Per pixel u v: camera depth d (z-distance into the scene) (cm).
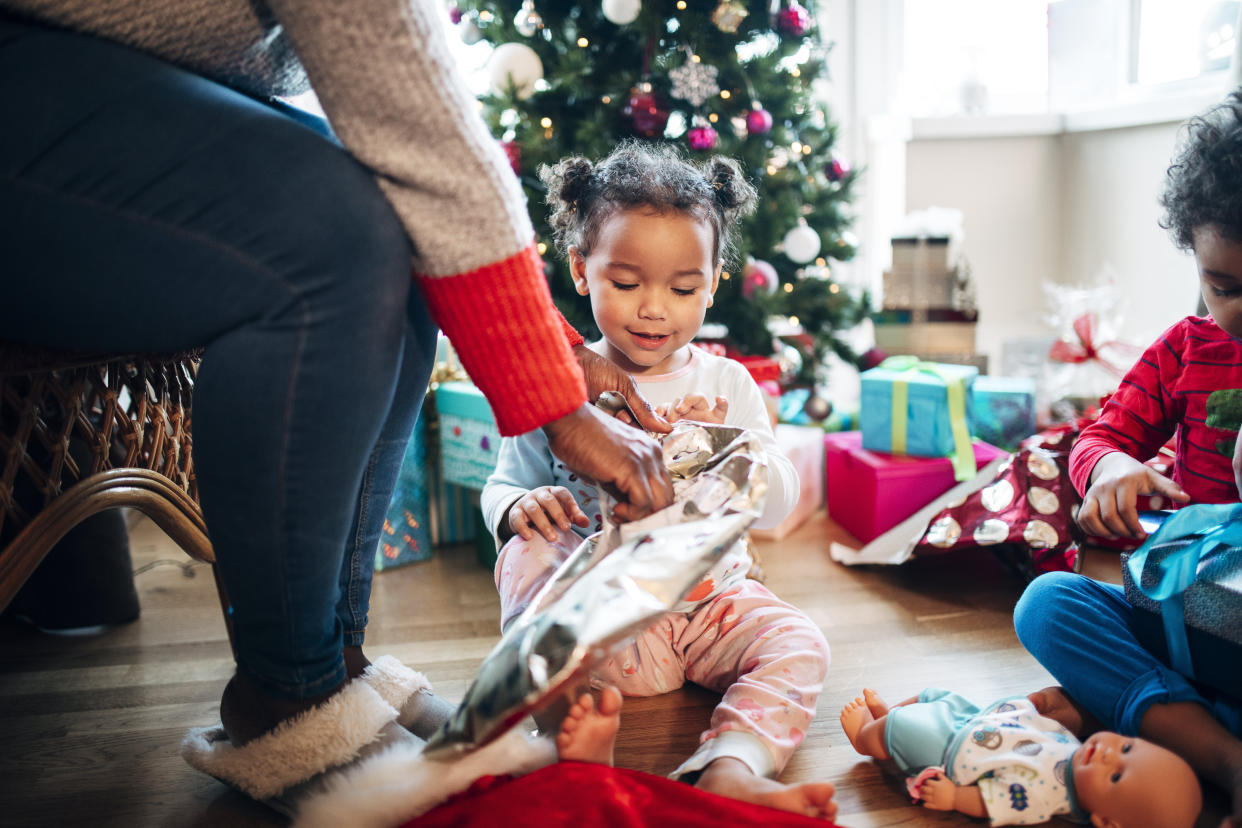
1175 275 225
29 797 96
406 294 75
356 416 75
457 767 81
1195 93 216
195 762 91
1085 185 261
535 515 112
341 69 67
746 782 83
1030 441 155
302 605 80
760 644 106
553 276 202
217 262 70
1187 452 118
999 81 286
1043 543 142
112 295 71
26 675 125
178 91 70
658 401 126
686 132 211
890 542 159
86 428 95
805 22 211
